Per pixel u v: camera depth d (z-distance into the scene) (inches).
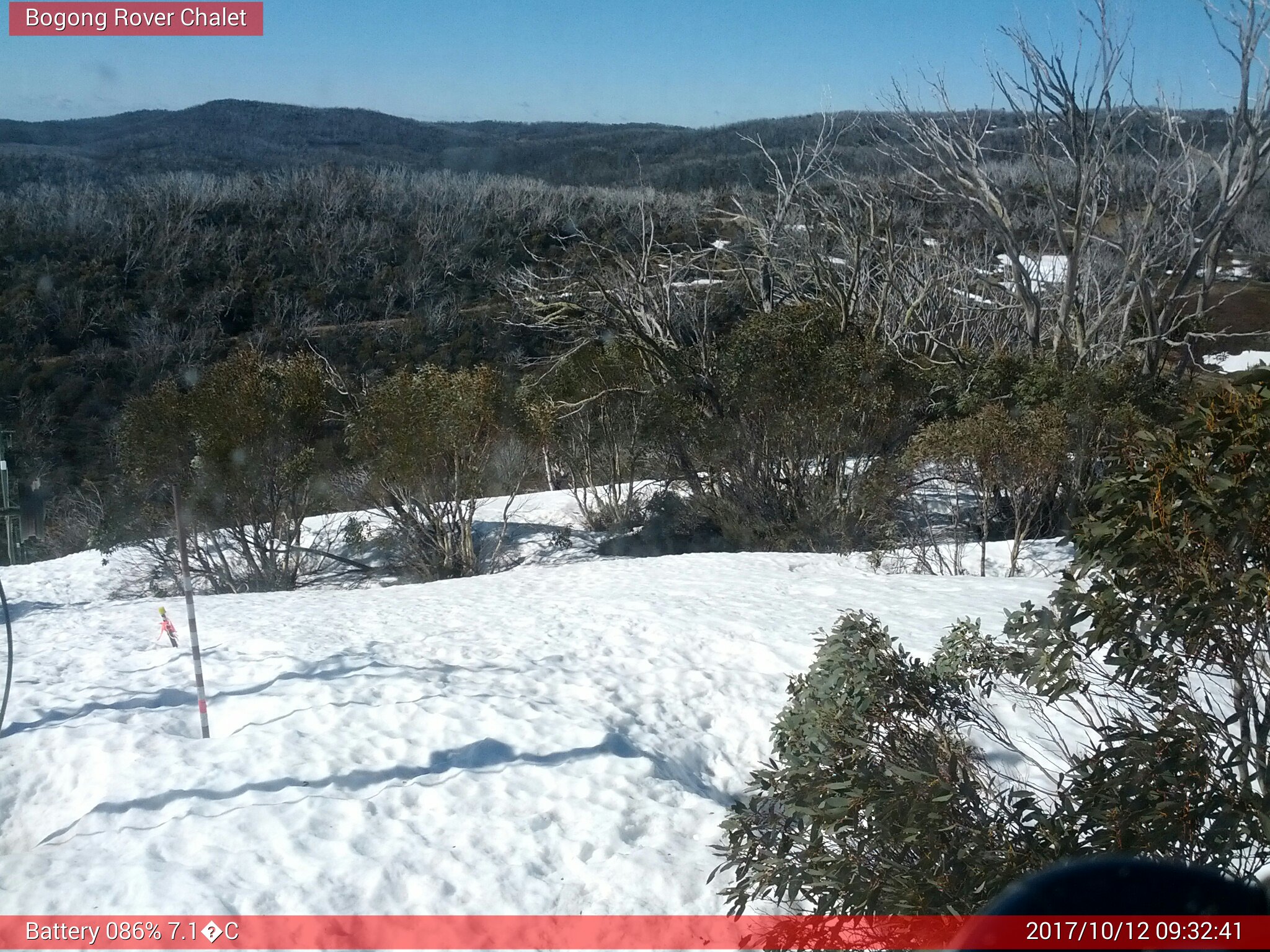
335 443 752.3
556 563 746.8
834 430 676.1
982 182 817.5
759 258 965.2
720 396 735.1
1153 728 157.2
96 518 1012.5
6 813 228.8
